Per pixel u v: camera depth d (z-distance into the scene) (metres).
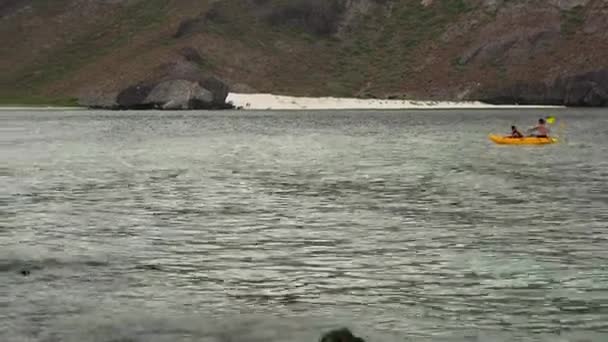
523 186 38.69
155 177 43.72
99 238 26.45
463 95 162.50
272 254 23.98
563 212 30.77
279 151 61.38
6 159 55.03
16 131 88.75
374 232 27.14
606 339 16.55
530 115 123.62
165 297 19.53
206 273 21.78
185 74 159.38
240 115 130.12
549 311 18.27
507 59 168.38
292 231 27.45
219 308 18.70
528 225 28.11
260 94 160.88
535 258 23.11
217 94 155.75
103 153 59.88
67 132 86.56
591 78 153.62
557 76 157.12
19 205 33.56
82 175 44.91
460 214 30.58
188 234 27.09
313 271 21.94
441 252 24.00
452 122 105.69
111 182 41.47
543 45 168.38
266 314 18.30
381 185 39.50
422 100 163.25
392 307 18.72
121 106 156.75
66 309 18.55
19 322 17.62
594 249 24.16
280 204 33.50
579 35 168.50
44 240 26.14
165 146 66.62
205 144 68.75
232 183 40.75
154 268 22.38
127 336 16.83
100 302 19.09
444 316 18.02
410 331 17.12
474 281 20.72
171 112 143.25
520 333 16.94
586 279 20.77
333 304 18.98
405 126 96.75
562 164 49.88
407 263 22.69
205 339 16.70
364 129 91.00
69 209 32.44
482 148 63.84
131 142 71.44
